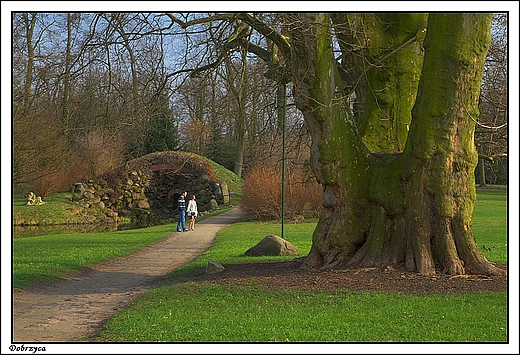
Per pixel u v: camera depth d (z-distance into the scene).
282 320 8.27
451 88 10.68
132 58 12.72
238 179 48.78
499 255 14.88
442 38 10.66
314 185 32.88
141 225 38.59
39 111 23.86
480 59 10.69
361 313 8.52
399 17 12.69
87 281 13.99
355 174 11.66
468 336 7.38
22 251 18.98
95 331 8.66
